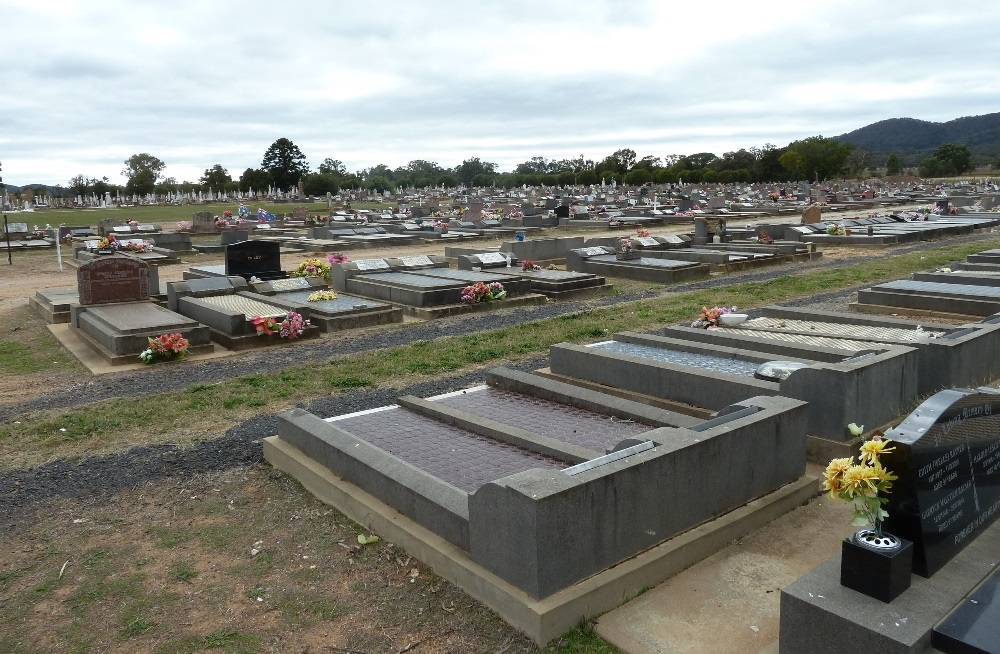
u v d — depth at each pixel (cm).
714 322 1093
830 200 5406
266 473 690
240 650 425
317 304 1480
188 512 612
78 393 992
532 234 3572
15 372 1119
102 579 509
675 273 1953
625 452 493
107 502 635
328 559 526
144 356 1127
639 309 1525
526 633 426
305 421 694
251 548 547
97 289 1362
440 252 2842
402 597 473
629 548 473
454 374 1048
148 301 1421
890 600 362
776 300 1612
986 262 1864
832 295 1659
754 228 3250
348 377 1028
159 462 723
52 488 667
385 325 1430
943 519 398
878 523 383
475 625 439
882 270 2044
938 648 340
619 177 10031
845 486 381
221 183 10469
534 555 423
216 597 483
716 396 753
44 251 3011
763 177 10725
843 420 660
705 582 479
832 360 840
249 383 1013
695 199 5581
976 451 431
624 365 841
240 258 1916
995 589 372
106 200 8206
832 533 544
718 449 531
